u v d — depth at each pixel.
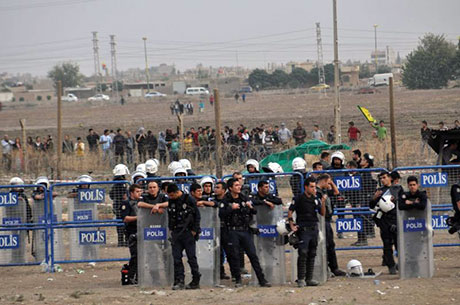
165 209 36.69
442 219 42.78
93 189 43.62
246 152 81.06
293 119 159.62
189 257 35.56
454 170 42.19
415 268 36.16
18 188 44.84
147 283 36.78
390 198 37.50
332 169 44.16
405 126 125.75
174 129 150.75
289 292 33.66
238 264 36.12
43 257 44.59
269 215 36.50
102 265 45.12
